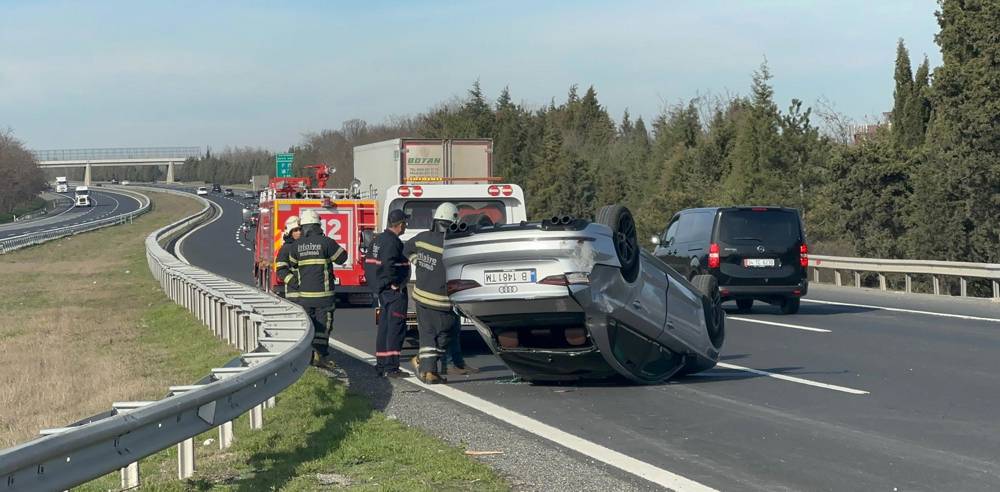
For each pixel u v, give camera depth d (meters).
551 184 70.50
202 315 22.03
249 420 10.10
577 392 12.02
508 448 8.88
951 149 34.03
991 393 11.30
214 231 76.88
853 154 39.75
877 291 28.05
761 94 49.09
